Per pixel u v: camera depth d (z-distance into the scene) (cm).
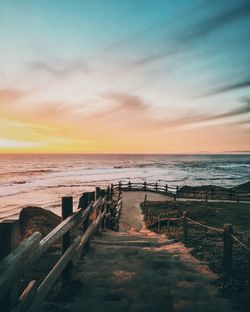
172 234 1135
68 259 443
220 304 439
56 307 401
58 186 5891
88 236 675
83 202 670
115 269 571
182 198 2933
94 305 416
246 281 540
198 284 513
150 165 16912
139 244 852
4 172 10131
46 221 1194
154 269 588
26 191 5100
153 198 2902
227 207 2178
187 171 11175
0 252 229
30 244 274
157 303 432
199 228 1303
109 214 1266
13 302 242
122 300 438
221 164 18425
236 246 870
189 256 719
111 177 8150
